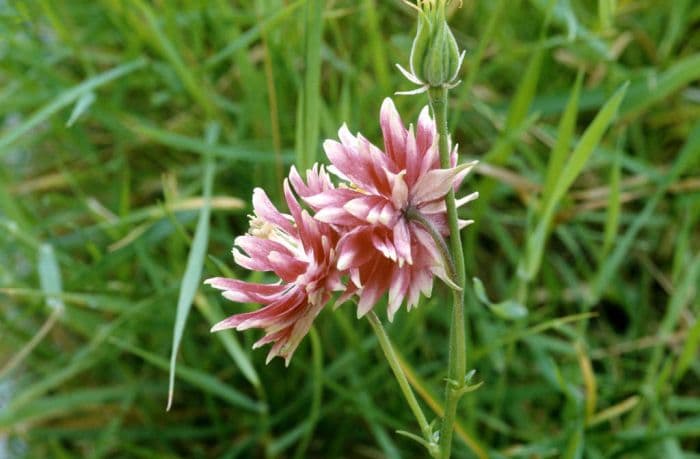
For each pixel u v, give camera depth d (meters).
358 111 0.47
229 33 0.50
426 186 0.26
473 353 0.43
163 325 0.47
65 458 0.49
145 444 0.51
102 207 0.54
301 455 0.47
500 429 0.44
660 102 0.54
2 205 0.48
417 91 0.25
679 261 0.45
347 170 0.26
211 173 0.44
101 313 0.54
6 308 0.55
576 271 0.53
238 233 0.54
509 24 0.54
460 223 0.28
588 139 0.37
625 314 0.52
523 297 0.43
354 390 0.45
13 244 0.51
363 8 0.46
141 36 0.49
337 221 0.26
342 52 0.46
